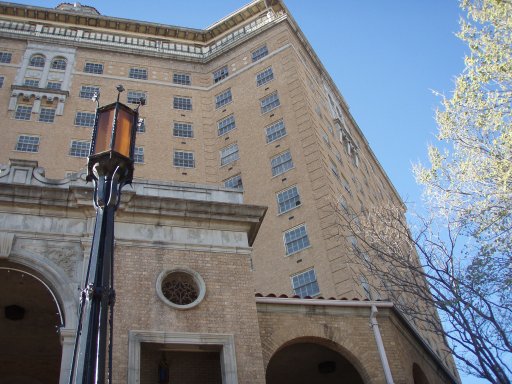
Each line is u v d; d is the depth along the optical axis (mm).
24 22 51344
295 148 40562
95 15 52562
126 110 10492
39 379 20531
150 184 17953
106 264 8859
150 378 15680
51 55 48812
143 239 16656
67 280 15258
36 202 16234
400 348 19078
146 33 53781
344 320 18578
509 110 17000
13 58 47812
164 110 47469
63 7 60531
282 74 46250
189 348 15383
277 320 17875
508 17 17453
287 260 34344
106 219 9281
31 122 43562
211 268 16781
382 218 21562
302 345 19391
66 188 16531
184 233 17234
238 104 46719
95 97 11172
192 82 50594
